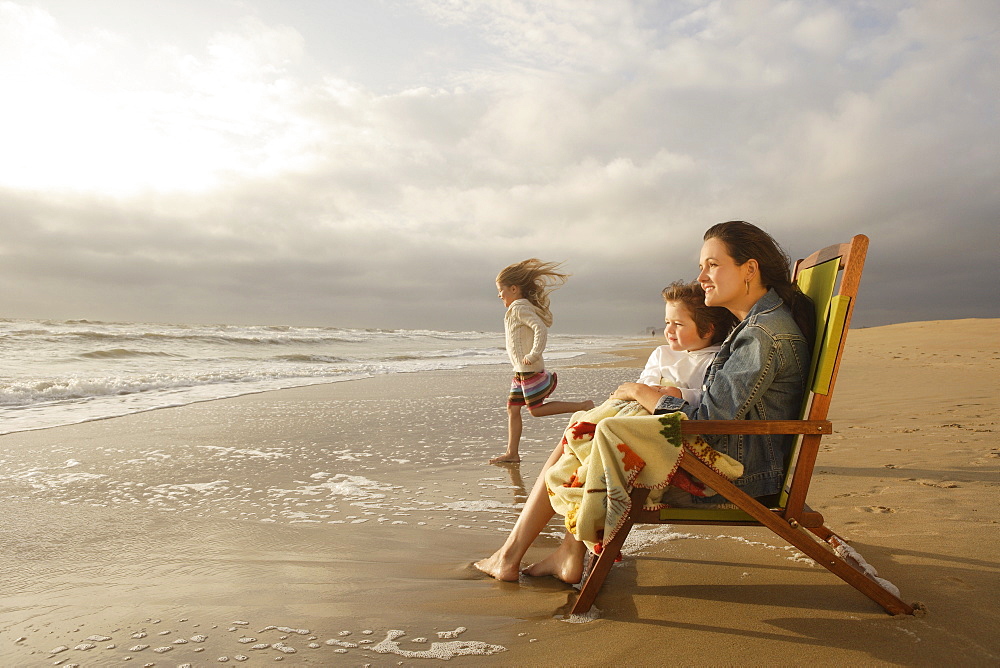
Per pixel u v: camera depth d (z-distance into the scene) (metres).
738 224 2.38
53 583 2.55
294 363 17.92
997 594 2.22
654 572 2.61
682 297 2.59
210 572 2.69
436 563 2.83
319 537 3.22
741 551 2.84
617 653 1.90
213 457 5.22
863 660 1.82
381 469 4.86
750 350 2.21
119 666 1.84
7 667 1.83
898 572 2.45
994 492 3.54
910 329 29.84
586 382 11.52
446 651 1.93
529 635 2.04
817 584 2.42
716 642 1.96
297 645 1.98
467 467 4.95
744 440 2.28
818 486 3.83
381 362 20.00
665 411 2.24
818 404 2.11
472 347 34.34
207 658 1.89
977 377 9.71
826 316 2.21
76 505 3.79
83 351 17.88
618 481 2.12
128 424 6.86
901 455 4.62
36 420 7.05
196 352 20.72
